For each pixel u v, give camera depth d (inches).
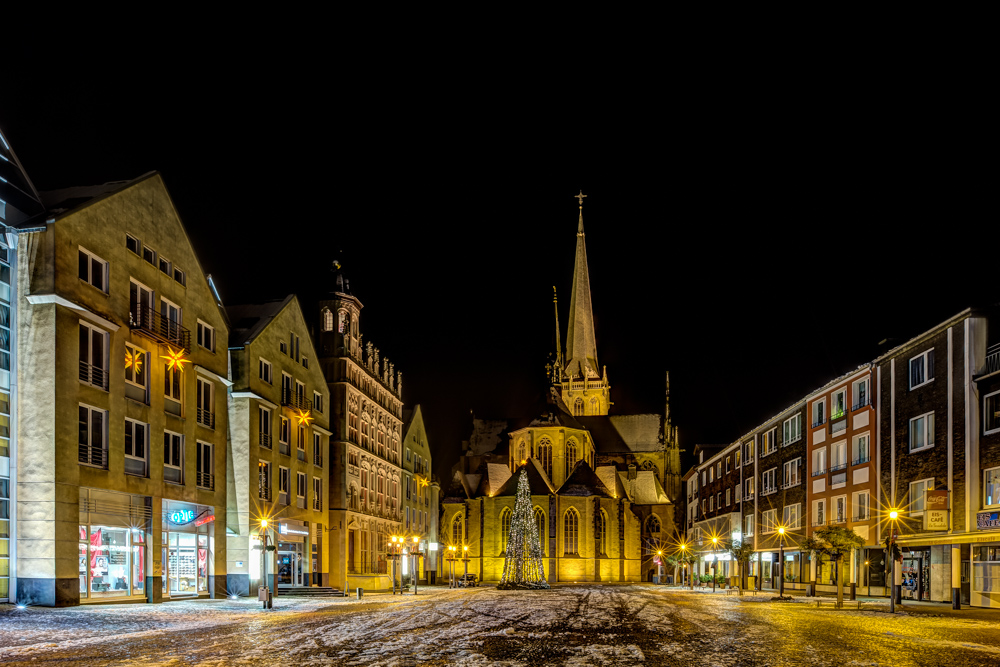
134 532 1465.3
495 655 756.6
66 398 1298.0
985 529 1549.0
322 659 719.7
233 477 1898.4
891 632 1015.6
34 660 713.6
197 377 1712.6
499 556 4532.5
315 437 2405.3
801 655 768.3
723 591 2556.6
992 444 1574.8
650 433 5546.3
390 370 3198.8
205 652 766.5
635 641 888.9
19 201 1338.6
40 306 1298.0
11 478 1268.5
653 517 5039.4
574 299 5920.3
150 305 1562.5
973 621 1223.5
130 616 1162.6
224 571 1771.7
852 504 2158.0
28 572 1253.1
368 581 2576.3
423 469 3698.3
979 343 1651.1
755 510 3006.9
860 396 2156.7
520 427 4965.6
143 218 1553.9
